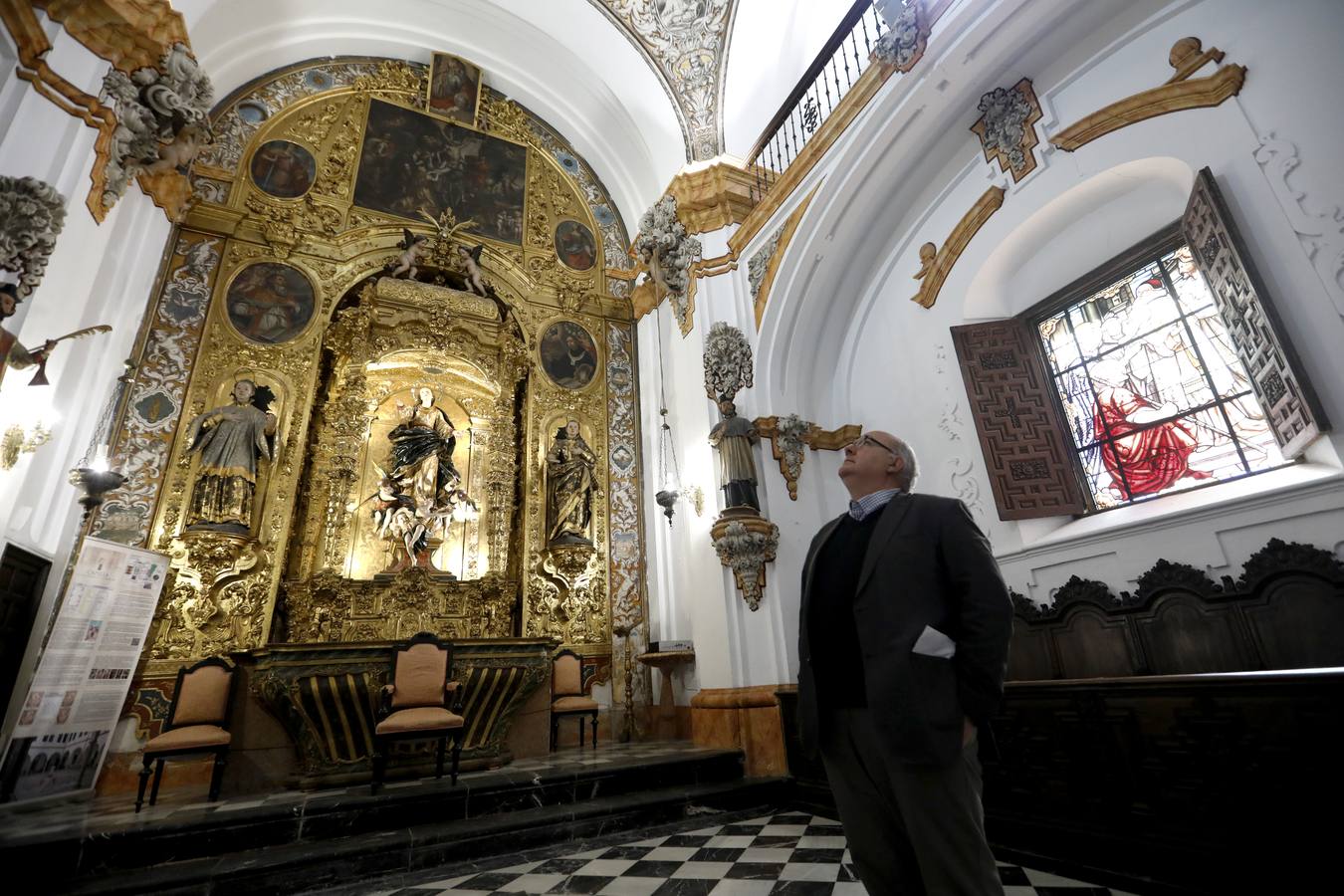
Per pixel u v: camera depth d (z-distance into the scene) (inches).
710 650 263.3
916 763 64.0
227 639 242.5
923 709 65.5
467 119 378.9
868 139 240.4
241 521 250.5
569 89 393.1
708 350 290.8
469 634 284.2
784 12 331.3
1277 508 155.3
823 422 291.7
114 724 211.3
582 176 414.3
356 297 323.0
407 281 325.4
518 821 177.2
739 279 307.1
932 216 261.4
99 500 202.7
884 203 265.0
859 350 289.0
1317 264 150.1
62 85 196.4
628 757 238.2
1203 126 176.2
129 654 216.8
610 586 330.0
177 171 265.6
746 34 332.8
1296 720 105.1
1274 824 106.5
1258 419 175.6
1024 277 239.8
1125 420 209.6
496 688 251.0
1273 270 157.8
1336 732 100.2
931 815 64.1
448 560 297.4
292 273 303.7
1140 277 210.1
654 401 362.9
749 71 339.9
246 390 272.5
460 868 159.8
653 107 360.8
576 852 168.9
